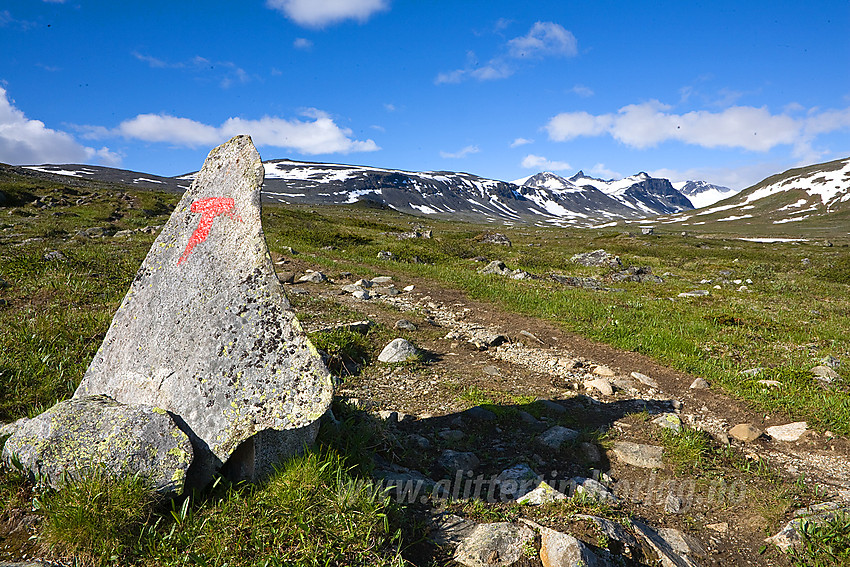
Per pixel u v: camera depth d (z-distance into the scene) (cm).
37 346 582
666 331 1003
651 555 330
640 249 4009
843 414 598
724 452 507
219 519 304
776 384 713
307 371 343
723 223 13588
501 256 2734
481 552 308
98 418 325
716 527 382
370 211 13138
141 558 277
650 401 652
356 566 280
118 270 1078
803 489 437
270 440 347
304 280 1305
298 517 301
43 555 275
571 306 1195
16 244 1661
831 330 1107
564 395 654
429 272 1645
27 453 314
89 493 289
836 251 4659
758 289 1833
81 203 3528
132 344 384
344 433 431
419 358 747
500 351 845
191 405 346
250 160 412
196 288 382
